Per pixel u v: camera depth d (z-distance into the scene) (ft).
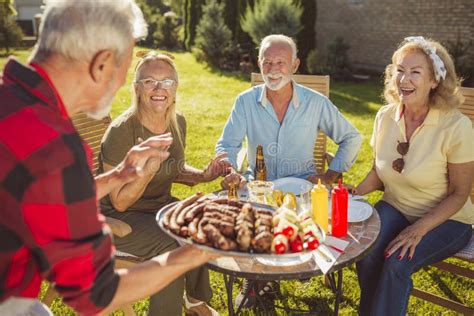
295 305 9.16
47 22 3.75
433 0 32.27
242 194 7.66
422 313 8.89
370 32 37.40
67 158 3.54
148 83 7.90
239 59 41.86
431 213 7.57
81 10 3.71
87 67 3.85
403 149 7.97
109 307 4.07
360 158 17.58
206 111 25.22
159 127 8.32
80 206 3.62
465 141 7.46
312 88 11.55
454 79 7.68
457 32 31.24
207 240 4.54
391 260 7.15
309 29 38.42
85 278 3.74
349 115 23.91
